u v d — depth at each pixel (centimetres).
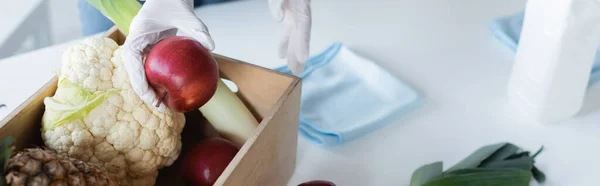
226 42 107
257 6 120
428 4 126
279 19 67
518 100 91
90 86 62
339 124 86
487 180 71
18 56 97
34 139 64
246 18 116
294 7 69
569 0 75
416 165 82
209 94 62
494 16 121
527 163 77
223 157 69
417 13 122
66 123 60
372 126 86
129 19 69
